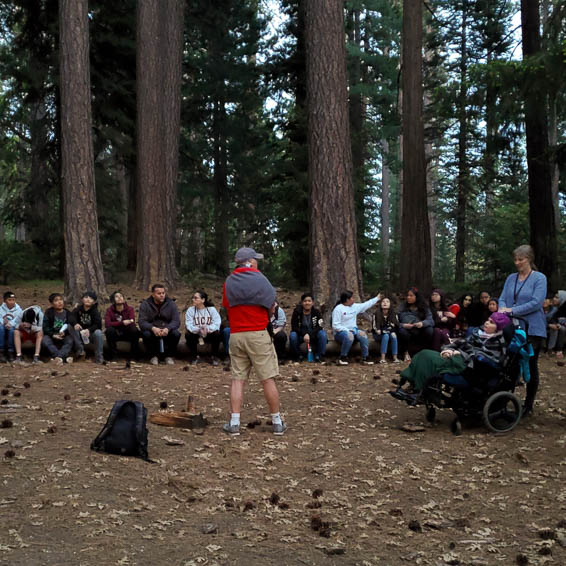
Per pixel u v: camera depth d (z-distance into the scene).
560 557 3.85
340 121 12.49
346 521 4.35
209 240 30.98
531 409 7.19
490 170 26.05
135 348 10.51
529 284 6.77
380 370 9.95
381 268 24.59
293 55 22.42
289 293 17.78
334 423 6.93
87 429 6.22
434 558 3.82
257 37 29.34
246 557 3.72
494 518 4.47
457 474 5.38
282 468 5.43
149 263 16.70
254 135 30.42
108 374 9.12
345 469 5.45
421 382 6.73
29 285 18.78
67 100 14.02
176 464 5.34
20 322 9.87
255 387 8.63
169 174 17.95
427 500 4.80
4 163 26.69
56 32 19.61
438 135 28.27
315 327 10.65
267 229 29.91
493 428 6.52
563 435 6.47
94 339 10.08
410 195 17.72
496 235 19.22
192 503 4.55
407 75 17.67
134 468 5.17
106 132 20.44
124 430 5.48
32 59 20.38
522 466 5.57
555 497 4.84
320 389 8.58
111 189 21.73
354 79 28.75
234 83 29.45
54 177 21.77
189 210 31.05
